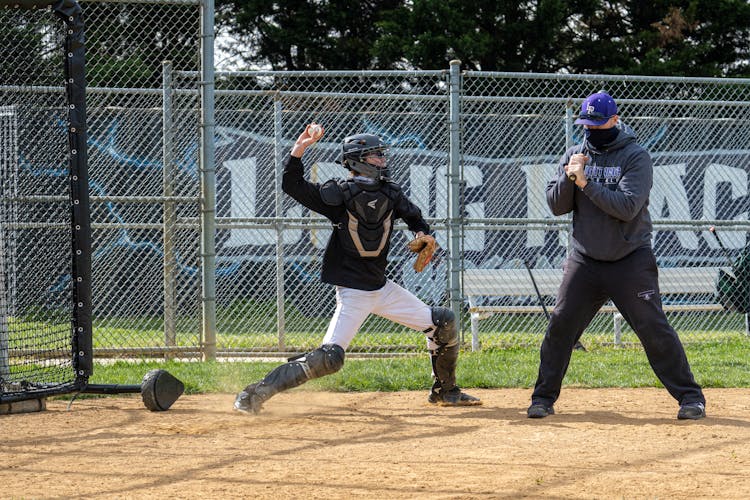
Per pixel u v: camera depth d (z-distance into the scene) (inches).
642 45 1005.2
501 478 220.4
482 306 590.2
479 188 627.8
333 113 556.4
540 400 315.6
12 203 368.2
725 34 1009.5
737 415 315.6
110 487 213.3
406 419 308.7
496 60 981.2
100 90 470.6
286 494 205.5
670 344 307.7
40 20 352.5
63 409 334.0
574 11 987.3
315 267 605.9
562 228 529.0
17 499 202.4
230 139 596.7
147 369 420.5
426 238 316.5
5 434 282.7
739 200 631.2
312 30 1023.6
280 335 506.9
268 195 599.8
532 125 633.0
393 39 921.5
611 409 329.4
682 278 582.6
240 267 600.7
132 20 512.7
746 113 639.1
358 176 312.7
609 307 548.4
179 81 544.7
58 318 358.0
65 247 354.6
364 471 228.2
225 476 223.3
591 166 311.0
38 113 363.3
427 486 212.4
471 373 406.6
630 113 672.4
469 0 945.5
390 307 321.1
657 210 625.0
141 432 284.8
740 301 570.9
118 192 587.2
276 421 304.7
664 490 208.5
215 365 435.8
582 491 207.6
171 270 478.6
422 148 608.1
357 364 435.8
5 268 356.2
